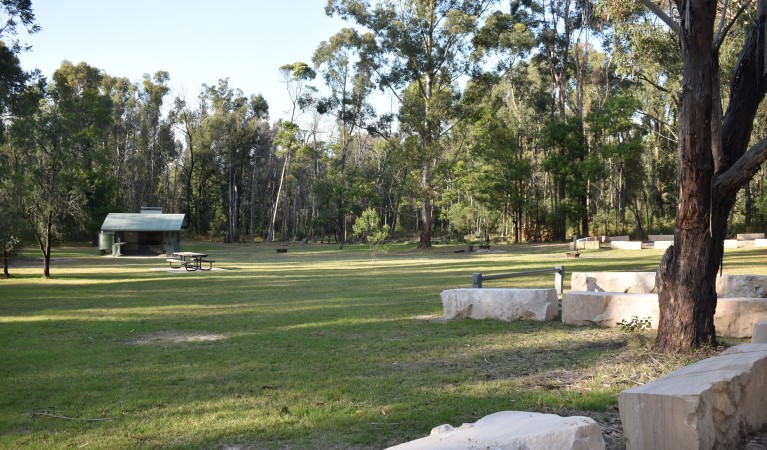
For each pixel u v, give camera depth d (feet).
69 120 98.27
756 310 31.81
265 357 30.17
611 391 21.62
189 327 41.27
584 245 147.33
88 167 207.92
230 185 283.38
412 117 159.12
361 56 164.66
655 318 35.09
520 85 216.33
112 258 165.48
